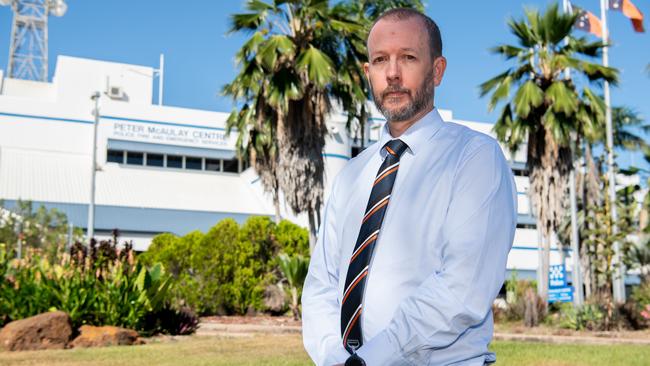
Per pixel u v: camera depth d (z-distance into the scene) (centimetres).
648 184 2347
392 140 165
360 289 152
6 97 4234
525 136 2014
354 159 189
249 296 1845
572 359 816
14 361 746
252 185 4447
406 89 160
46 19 5941
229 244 1853
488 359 150
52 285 1070
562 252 2950
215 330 1338
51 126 4297
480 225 142
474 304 136
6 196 3453
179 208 3838
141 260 1964
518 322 1841
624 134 3450
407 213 153
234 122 2105
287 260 1734
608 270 1717
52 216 2719
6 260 1161
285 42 1633
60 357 791
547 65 1952
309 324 170
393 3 2111
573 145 2191
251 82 1706
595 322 1688
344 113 1870
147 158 4528
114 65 4853
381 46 162
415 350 134
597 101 1944
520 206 4703
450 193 150
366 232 156
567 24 1947
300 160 1695
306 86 1686
